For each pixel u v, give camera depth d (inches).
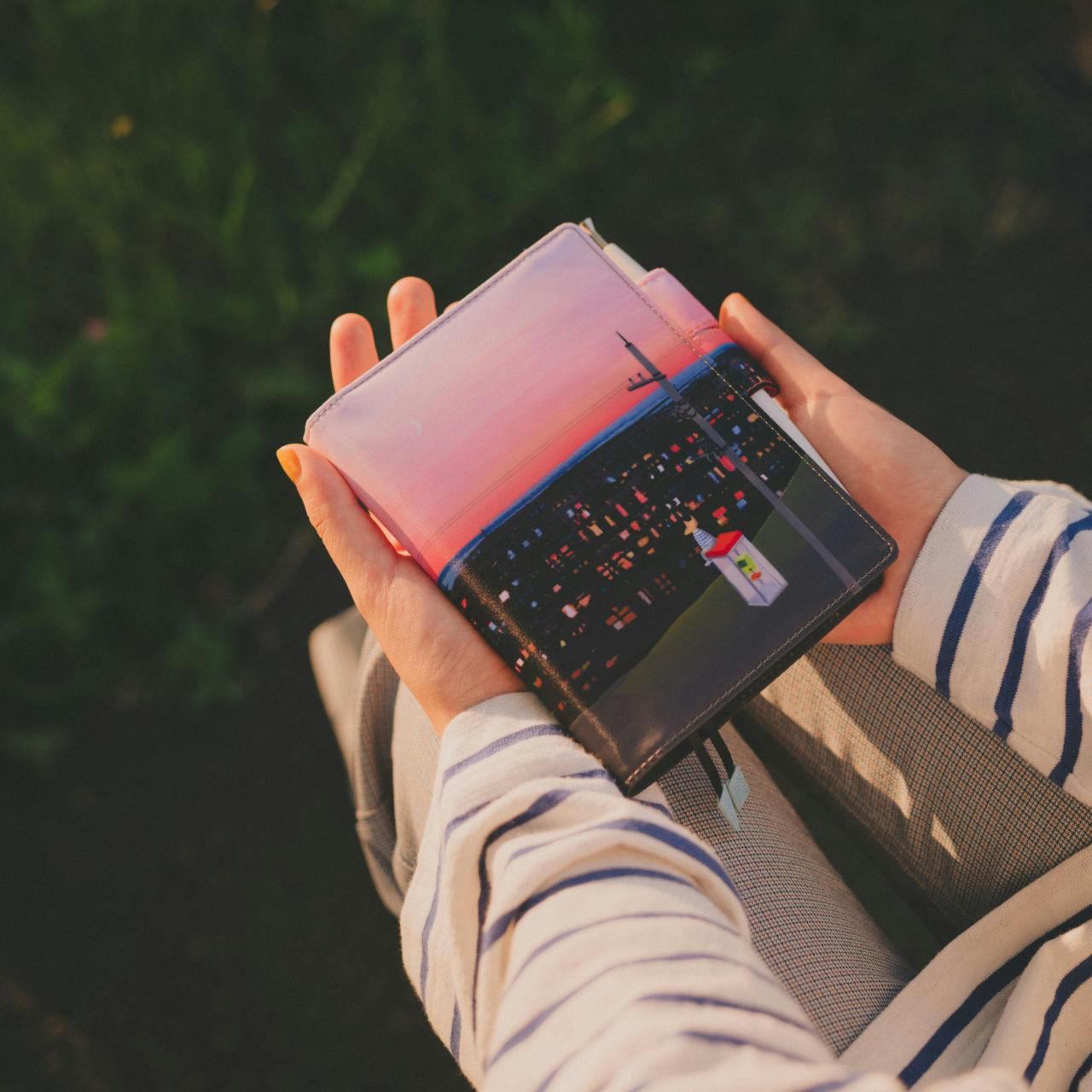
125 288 65.8
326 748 59.7
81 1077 51.7
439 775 25.9
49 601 58.6
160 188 67.4
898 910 51.3
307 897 55.9
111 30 66.1
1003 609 26.8
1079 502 29.6
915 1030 26.6
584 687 26.3
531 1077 18.5
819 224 71.9
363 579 28.6
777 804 33.4
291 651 62.2
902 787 31.3
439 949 27.2
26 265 68.8
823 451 31.4
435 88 70.1
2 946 55.1
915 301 69.4
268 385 65.3
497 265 72.1
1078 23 77.2
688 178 74.0
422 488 28.4
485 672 27.7
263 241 68.0
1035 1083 25.5
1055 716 26.2
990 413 65.7
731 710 26.7
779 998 19.0
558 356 29.5
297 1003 53.2
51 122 66.7
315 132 71.7
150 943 55.0
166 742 60.1
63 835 58.0
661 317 30.0
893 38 76.6
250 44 71.0
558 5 72.5
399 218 72.7
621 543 27.4
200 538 63.3
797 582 26.9
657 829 22.1
